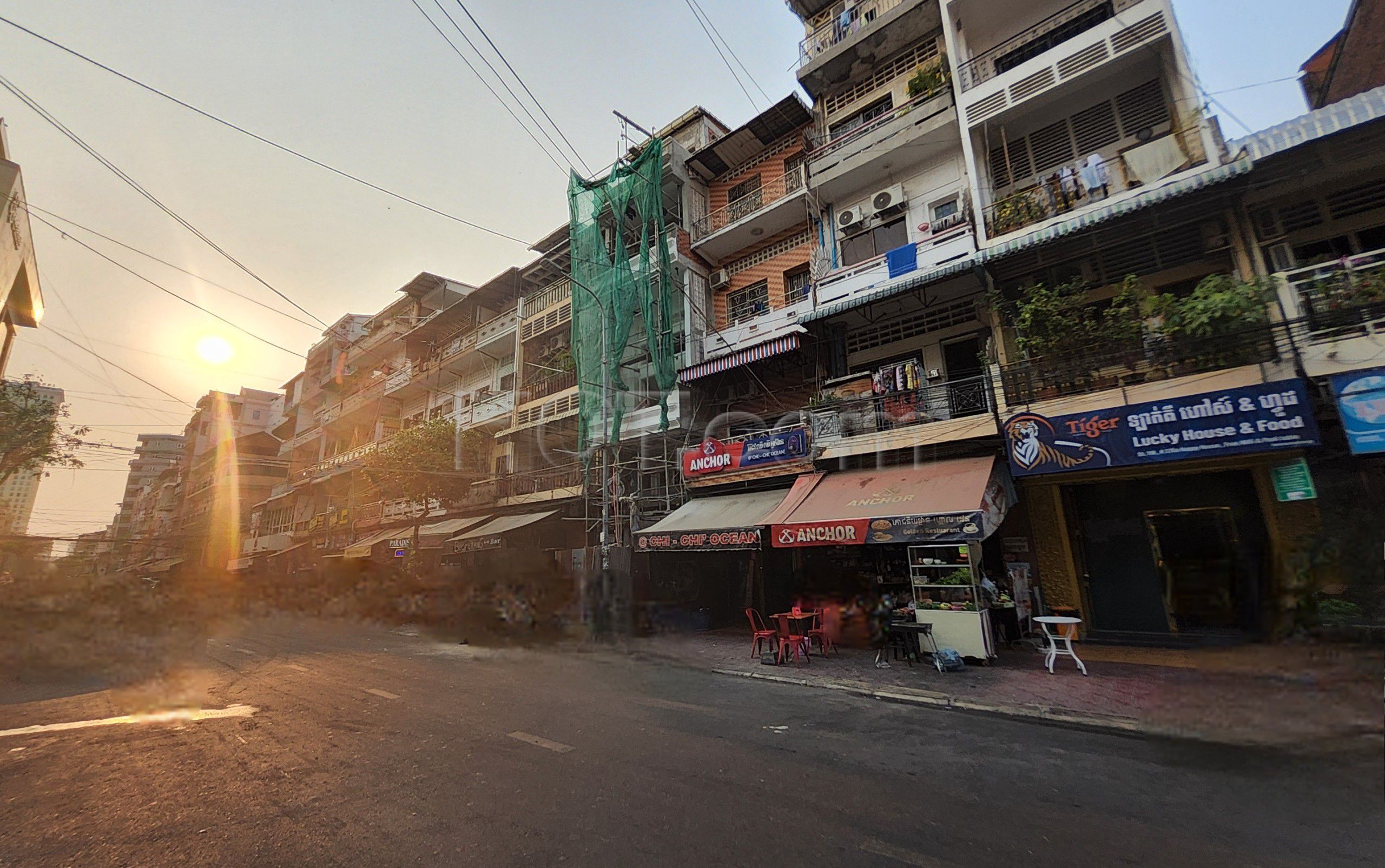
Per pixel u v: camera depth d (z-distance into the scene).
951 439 9.95
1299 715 4.81
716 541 10.94
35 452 17.25
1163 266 9.41
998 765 4.57
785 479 12.43
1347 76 9.26
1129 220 8.89
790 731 5.57
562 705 6.63
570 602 13.40
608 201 16.98
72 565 29.58
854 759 4.74
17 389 16.80
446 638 12.63
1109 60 9.94
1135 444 8.07
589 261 17.00
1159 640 9.10
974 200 10.97
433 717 6.10
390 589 18.81
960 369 11.69
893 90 14.02
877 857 3.10
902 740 5.29
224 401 45.59
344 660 9.84
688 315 15.66
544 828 3.46
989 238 10.57
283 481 39.72
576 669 8.88
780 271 15.34
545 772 4.43
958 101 11.48
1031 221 10.09
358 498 27.06
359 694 7.22
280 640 12.66
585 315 16.66
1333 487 7.82
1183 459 7.71
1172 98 9.58
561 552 15.69
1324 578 7.48
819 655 9.48
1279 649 6.98
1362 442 6.77
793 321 13.99
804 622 9.80
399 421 28.34
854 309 11.68
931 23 13.27
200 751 5.01
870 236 13.56
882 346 12.71
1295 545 7.88
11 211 11.84
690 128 19.00
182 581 24.62
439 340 25.86
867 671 8.20
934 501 8.92
